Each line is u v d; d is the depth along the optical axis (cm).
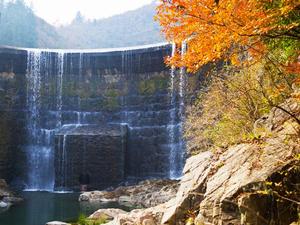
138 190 2352
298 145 527
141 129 2962
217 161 722
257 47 526
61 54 3189
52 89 3164
